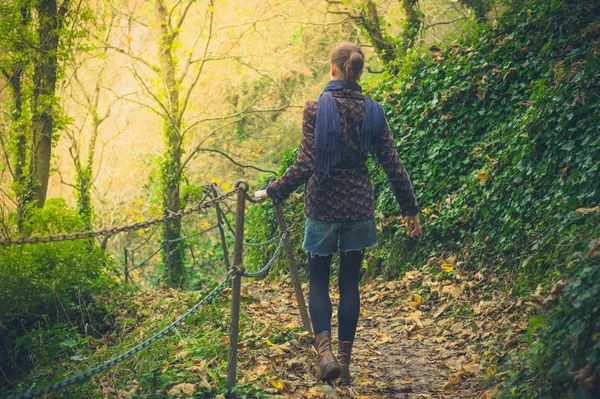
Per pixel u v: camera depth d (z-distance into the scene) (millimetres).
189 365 4012
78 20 12859
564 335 2924
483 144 7434
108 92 20719
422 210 7656
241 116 17609
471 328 5137
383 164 3666
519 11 7941
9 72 12406
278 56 19188
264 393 3445
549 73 6828
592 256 3146
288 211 10211
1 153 14086
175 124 14828
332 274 8359
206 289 7270
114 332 6359
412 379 4195
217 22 17047
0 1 11797
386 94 9281
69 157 21109
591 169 4828
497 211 6477
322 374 3533
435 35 15711
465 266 6508
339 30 19172
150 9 18062
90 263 8219
